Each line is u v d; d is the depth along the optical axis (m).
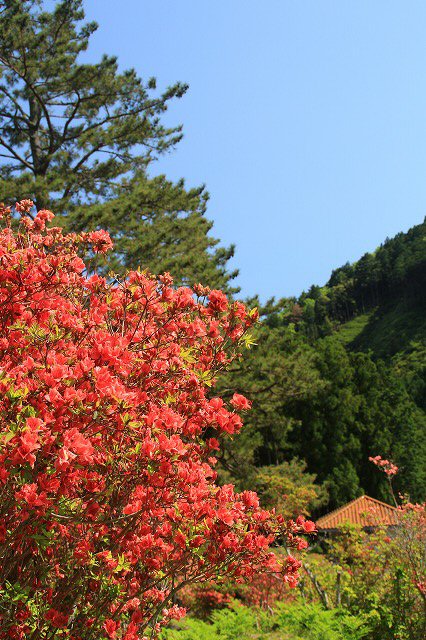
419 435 46.78
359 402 42.44
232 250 18.53
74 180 15.61
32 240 4.11
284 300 18.12
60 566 3.15
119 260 14.16
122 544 3.23
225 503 3.28
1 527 2.64
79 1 16.52
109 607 3.29
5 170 18.02
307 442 39.53
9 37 15.88
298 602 6.89
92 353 2.83
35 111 17.81
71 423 2.60
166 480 2.96
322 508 38.19
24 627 2.92
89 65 16.53
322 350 46.62
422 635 6.59
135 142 17.80
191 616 10.65
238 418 3.29
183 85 17.69
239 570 3.25
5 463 2.35
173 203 17.17
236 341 3.76
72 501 2.79
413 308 116.38
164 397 3.39
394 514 9.74
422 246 119.50
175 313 3.69
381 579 8.33
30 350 3.22
